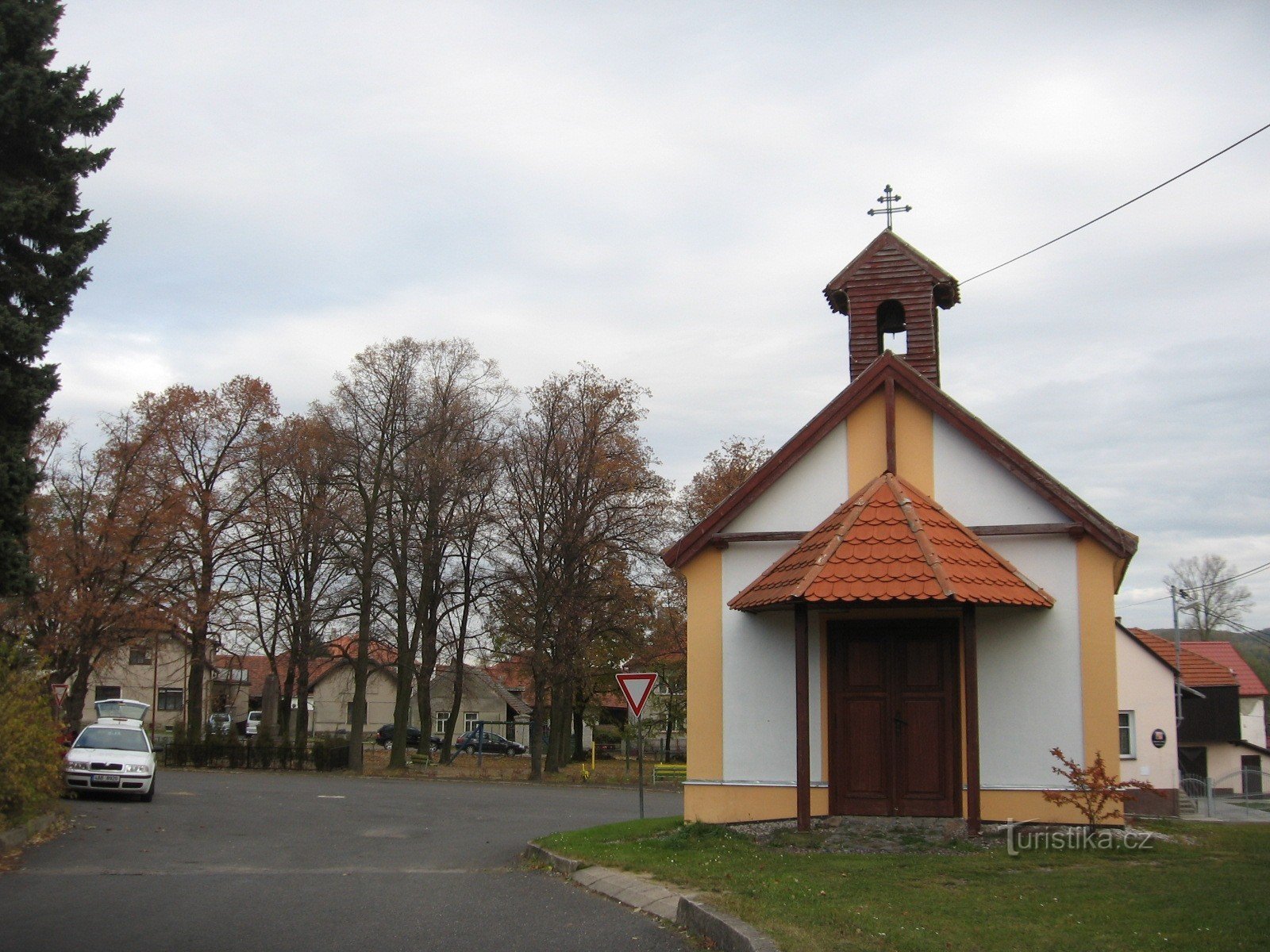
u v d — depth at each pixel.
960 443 16.92
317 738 52.22
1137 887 11.03
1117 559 16.12
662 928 10.38
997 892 10.93
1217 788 41.06
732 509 17.48
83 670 42.06
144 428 43.38
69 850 16.16
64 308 19.86
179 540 43.56
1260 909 9.62
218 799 27.22
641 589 44.72
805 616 15.33
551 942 9.73
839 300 19.61
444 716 57.84
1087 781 14.91
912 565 14.98
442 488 44.22
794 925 9.35
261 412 46.22
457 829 21.39
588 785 43.62
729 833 15.78
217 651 47.44
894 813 15.80
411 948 9.43
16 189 19.09
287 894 12.42
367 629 45.81
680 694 57.50
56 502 41.75
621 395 46.06
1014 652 16.06
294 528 45.44
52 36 20.03
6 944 9.38
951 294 19.31
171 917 10.80
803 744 15.25
